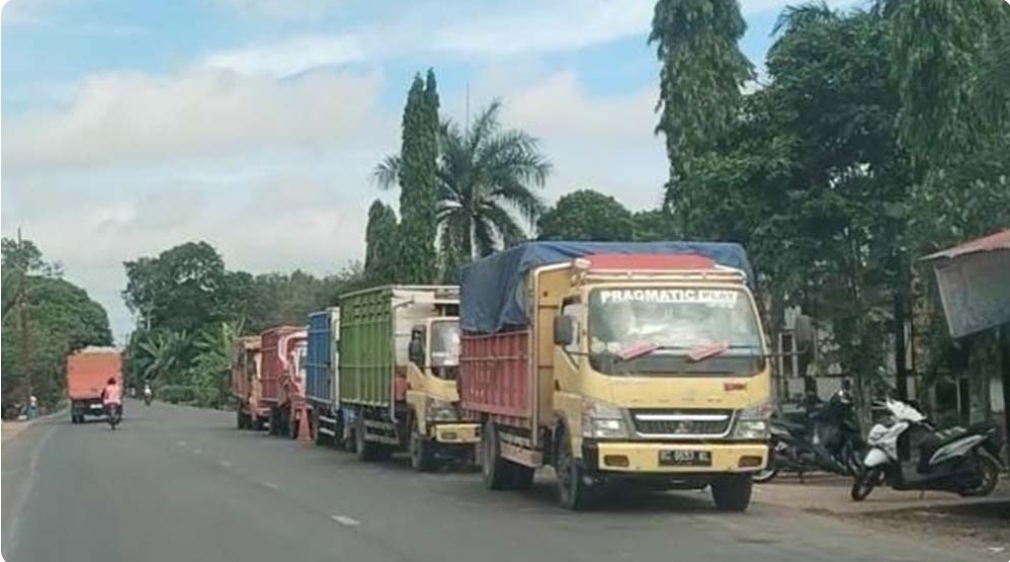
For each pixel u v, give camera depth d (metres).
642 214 52.78
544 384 17.67
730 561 12.40
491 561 12.62
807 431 20.36
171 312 125.44
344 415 31.09
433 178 51.09
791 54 25.11
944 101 19.45
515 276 18.50
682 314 16.31
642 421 15.87
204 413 72.12
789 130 25.30
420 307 25.89
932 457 16.86
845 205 24.36
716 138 29.84
